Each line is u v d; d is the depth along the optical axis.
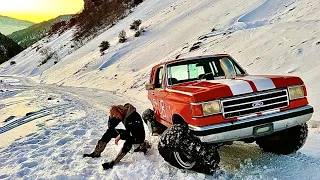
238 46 16.88
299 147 5.07
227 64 5.93
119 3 74.69
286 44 13.73
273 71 12.23
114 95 18.75
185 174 4.60
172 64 5.89
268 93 4.41
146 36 38.06
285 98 4.54
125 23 56.09
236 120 4.26
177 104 4.78
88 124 9.29
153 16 48.69
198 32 26.09
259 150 5.66
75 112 12.20
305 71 11.00
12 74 77.94
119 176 4.83
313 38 12.95
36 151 6.65
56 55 67.75
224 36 20.23
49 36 111.00
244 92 4.32
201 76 5.90
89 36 66.69
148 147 6.14
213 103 4.24
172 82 5.75
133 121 5.79
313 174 4.46
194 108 4.25
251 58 14.45
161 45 29.08
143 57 28.69
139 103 13.91
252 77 4.95
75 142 7.11
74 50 64.25
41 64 71.62
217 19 26.70
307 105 4.71
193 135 4.39
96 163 5.57
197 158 4.31
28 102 17.44
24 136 8.32
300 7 18.81
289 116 4.48
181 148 4.37
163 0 56.56
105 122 9.63
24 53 107.06
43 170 5.41
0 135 9.10
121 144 6.73
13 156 6.54
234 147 5.93
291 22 16.64
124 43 39.25
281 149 5.26
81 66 40.34
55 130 8.71
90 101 16.25
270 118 4.36
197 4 38.81
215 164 4.37
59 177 4.93
